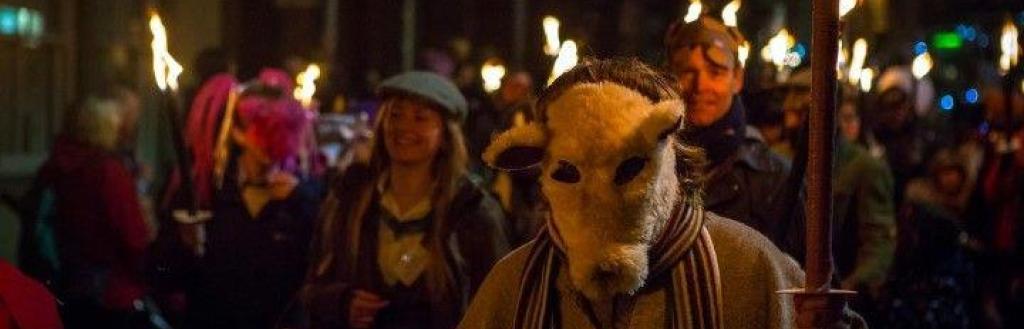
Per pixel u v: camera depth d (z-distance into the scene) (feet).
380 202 18.70
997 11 83.61
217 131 22.63
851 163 23.85
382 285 18.51
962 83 81.20
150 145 43.96
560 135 11.12
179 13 46.47
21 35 39.93
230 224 21.47
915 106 39.37
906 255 25.91
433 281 18.39
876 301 24.35
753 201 17.04
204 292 21.57
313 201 21.62
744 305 11.43
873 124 35.17
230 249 21.44
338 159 28.73
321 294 18.70
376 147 18.76
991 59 71.92
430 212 18.57
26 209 26.81
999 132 34.86
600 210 10.97
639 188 10.98
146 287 26.68
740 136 17.20
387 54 65.21
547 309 11.64
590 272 10.98
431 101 18.38
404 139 18.44
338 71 57.67
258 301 21.42
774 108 24.91
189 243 21.45
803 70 25.11
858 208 23.79
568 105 11.15
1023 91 35.24
